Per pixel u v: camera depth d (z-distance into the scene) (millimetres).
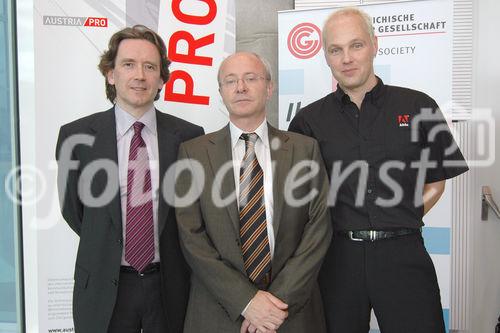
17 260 2486
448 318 2545
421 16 2426
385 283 1804
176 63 2500
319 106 2033
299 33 2555
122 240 1835
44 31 2400
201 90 2523
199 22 2510
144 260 1836
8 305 2531
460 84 2611
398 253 1812
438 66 2428
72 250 2441
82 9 2414
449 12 2402
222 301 1640
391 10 2455
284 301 1621
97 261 1818
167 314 1857
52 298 2441
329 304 1877
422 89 2451
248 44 2834
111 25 2439
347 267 1844
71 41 2414
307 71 2557
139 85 1901
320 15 2523
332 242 1895
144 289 1836
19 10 2434
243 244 1727
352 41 1836
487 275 2766
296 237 1756
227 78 1785
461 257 2715
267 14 2824
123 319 1838
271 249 1737
